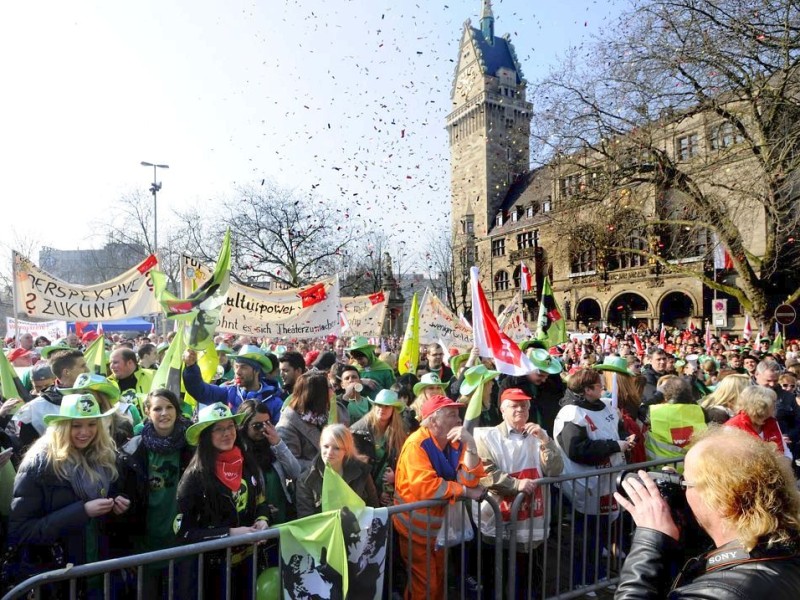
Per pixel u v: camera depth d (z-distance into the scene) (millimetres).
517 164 30516
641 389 5992
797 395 6402
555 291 43750
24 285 7906
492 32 60375
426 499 3367
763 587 1509
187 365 5059
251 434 3791
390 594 3164
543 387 5832
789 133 15406
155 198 28844
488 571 4102
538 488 3883
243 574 3199
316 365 7258
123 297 8484
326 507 2895
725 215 18031
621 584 1854
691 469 1800
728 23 15430
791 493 1648
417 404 4895
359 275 41000
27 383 6473
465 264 55219
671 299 35656
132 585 3273
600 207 20062
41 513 2943
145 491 3314
